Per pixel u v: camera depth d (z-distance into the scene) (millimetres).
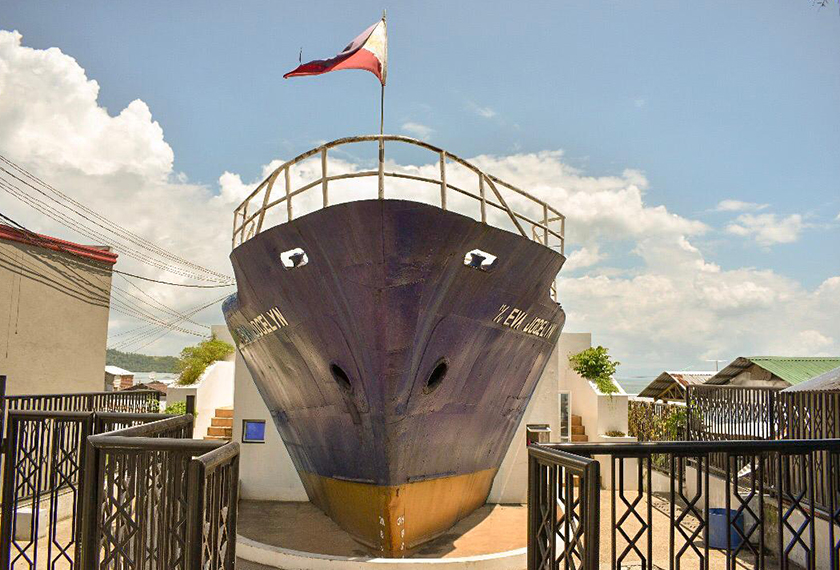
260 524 9953
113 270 14938
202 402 15258
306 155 7609
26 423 6863
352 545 8789
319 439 9086
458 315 7719
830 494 4402
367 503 8352
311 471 9859
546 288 9086
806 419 8977
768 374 15297
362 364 7551
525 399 10391
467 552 8414
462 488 9320
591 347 16859
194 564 3186
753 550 4199
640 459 4117
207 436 14797
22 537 8297
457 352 7977
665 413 15141
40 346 12984
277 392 9875
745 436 10867
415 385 7645
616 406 15125
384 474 7988
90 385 14047
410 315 7207
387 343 7277
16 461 5871
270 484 11984
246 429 12219
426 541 8781
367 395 7668
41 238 13070
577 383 16547
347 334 7570
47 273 13242
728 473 4199
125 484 3955
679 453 4156
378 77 8141
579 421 16375
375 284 7062
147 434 4359
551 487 4008
